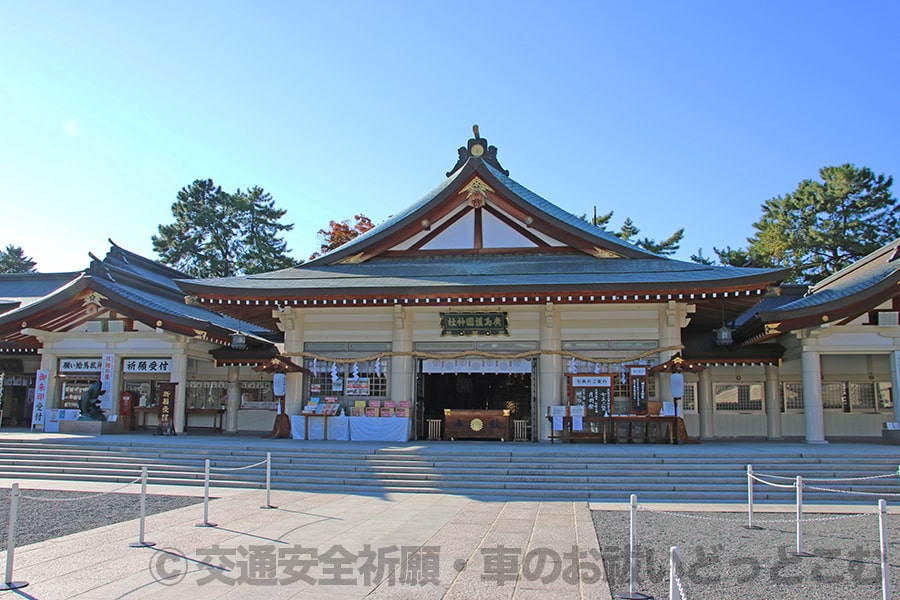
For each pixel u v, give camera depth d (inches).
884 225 2153.1
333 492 681.0
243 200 2709.2
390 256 1123.3
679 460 741.9
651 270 988.6
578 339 978.7
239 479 727.7
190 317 1075.3
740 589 354.9
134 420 1179.9
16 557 405.4
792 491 659.4
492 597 331.9
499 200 1077.8
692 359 1085.1
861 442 1031.6
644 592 345.7
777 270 861.8
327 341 1025.5
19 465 802.2
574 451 780.6
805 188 2267.5
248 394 1268.5
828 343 971.3
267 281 1021.2
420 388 1013.2
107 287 1082.1
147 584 349.7
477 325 992.2
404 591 339.9
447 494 669.3
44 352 1136.2
